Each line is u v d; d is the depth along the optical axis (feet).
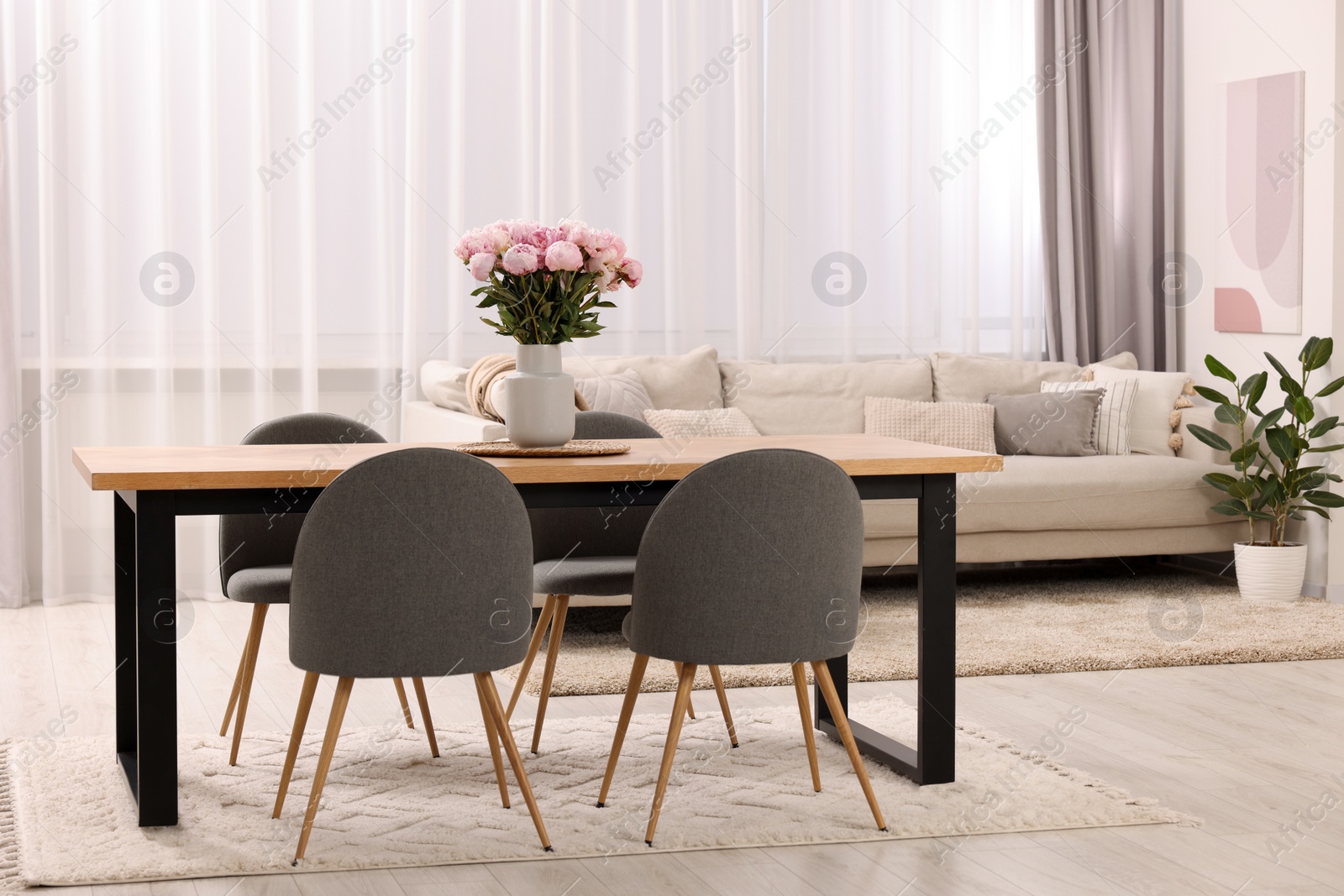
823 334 19.06
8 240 15.56
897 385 18.38
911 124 19.02
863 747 10.32
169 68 16.06
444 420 14.84
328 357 17.01
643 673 9.02
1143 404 18.03
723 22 18.28
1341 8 16.62
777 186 18.65
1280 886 7.84
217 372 16.39
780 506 8.25
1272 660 13.64
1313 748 10.59
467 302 17.39
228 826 8.60
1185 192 19.45
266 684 12.46
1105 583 17.65
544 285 9.80
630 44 17.80
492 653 8.15
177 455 9.34
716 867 8.09
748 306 18.56
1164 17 19.43
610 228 18.02
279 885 7.77
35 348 15.99
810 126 18.78
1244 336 18.40
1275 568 16.33
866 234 19.19
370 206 16.99
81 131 15.87
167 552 8.40
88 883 7.73
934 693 9.58
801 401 17.95
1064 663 13.19
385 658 7.95
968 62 19.26
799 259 18.89
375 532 7.82
